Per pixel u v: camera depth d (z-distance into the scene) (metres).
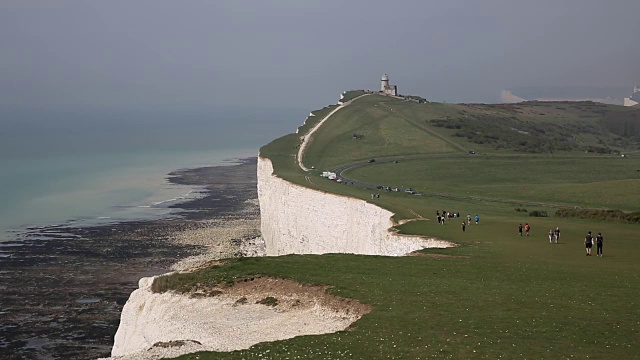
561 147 184.50
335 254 52.31
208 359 31.42
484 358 28.06
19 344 65.00
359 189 112.19
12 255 104.12
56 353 62.69
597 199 98.31
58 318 72.62
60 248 109.62
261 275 45.09
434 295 37.72
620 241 56.72
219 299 43.66
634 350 28.39
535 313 33.72
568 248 53.12
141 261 100.19
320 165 151.00
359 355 29.39
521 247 53.72
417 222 69.88
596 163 156.00
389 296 37.94
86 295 81.38
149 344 43.97
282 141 179.88
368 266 46.44
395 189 113.75
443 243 56.84
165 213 149.00
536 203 96.81
